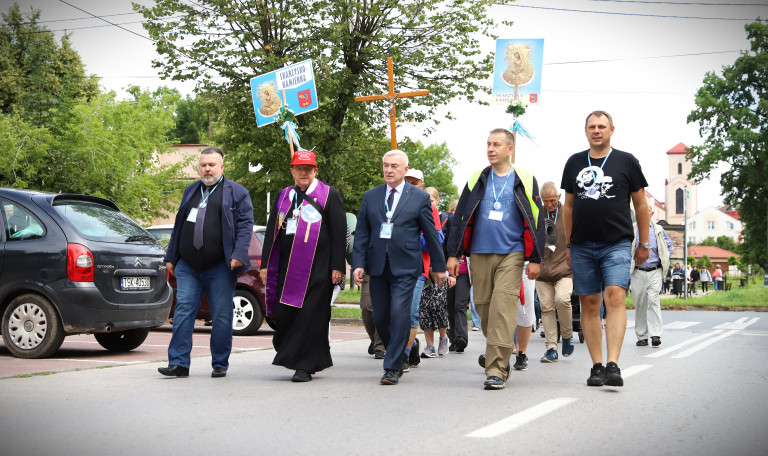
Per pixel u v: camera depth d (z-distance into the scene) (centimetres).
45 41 4116
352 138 2233
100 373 757
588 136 695
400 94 1602
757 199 5422
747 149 5325
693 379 754
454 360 972
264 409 566
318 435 474
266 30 2127
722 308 2695
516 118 862
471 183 724
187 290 758
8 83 4119
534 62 1092
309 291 737
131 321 910
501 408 577
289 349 726
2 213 900
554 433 483
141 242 953
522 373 810
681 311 2567
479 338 1361
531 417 537
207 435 471
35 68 4069
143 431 480
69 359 873
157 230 1448
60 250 869
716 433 488
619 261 686
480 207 716
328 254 747
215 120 2334
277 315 741
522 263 705
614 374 670
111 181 2922
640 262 710
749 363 908
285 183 2195
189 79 2158
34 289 870
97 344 1085
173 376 739
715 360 945
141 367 807
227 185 769
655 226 1168
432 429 495
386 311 748
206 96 2177
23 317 876
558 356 986
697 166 5431
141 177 3056
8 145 2669
